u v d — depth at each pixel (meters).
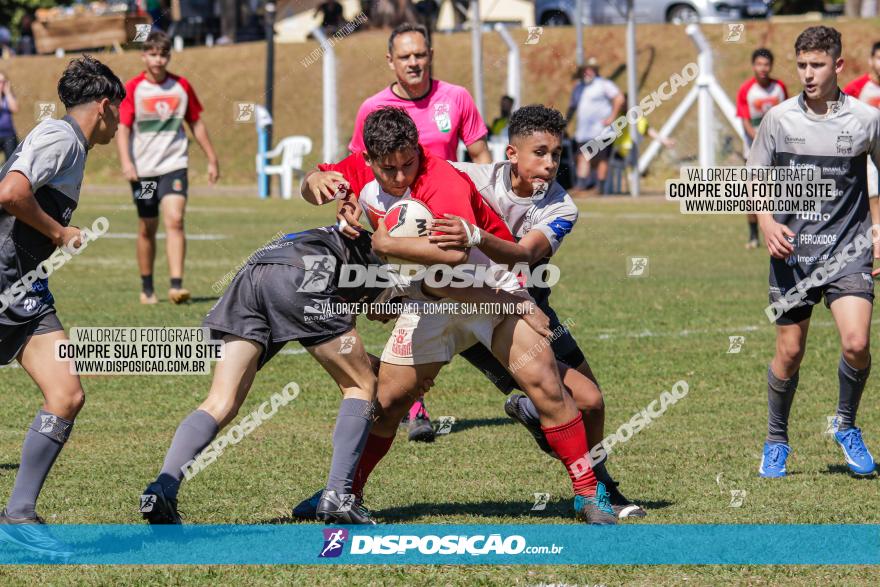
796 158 19.75
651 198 78.94
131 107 37.16
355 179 17.88
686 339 32.34
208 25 114.06
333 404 25.22
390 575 14.72
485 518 17.34
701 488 19.06
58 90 16.34
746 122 49.44
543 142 16.53
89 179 101.75
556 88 93.81
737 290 41.59
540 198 17.34
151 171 37.53
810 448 21.81
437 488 19.16
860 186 19.77
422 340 16.81
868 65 92.81
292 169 86.75
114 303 38.00
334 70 85.56
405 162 15.86
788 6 126.56
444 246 15.67
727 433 22.72
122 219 69.06
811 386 26.86
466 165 17.47
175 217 37.66
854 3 108.00
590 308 37.72
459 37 99.31
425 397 26.27
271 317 16.14
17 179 15.24
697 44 82.81
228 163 101.38
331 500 16.47
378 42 99.00
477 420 24.20
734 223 64.44
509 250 16.20
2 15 133.50
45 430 15.84
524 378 16.67
